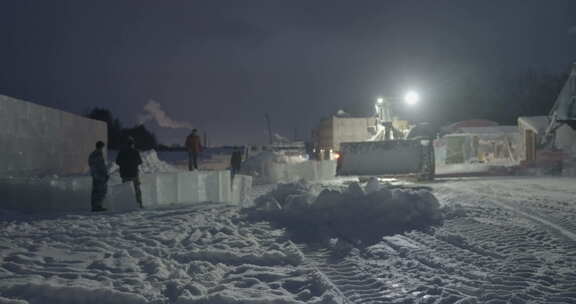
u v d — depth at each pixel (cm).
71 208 1202
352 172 2155
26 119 1380
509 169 2864
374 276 538
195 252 643
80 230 806
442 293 466
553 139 3350
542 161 2855
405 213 923
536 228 814
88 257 608
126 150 1234
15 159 1305
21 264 553
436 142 4241
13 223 879
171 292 471
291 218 973
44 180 1170
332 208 981
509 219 919
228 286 494
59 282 482
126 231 809
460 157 4253
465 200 1298
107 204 1209
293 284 514
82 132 1880
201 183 1430
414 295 464
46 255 612
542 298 448
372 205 970
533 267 559
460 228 828
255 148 5656
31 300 432
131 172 1228
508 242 704
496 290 473
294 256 628
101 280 502
